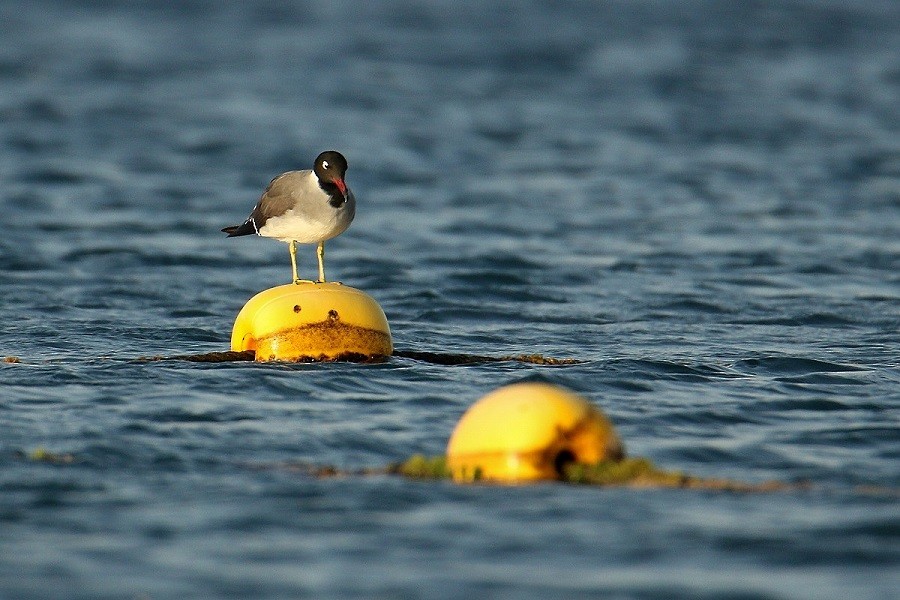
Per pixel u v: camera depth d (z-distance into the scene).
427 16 64.19
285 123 40.62
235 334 14.76
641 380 14.30
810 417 12.80
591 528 9.21
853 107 45.34
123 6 65.69
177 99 44.09
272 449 11.36
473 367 14.67
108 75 48.00
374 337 14.59
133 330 17.33
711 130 40.84
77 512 9.52
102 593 8.00
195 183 31.97
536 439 10.38
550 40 57.62
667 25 62.53
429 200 30.55
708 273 22.75
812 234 26.67
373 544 8.86
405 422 12.31
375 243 25.58
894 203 30.31
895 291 21.25
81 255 23.53
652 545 8.88
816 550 8.81
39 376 13.77
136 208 28.73
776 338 17.48
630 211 29.34
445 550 8.76
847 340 17.38
